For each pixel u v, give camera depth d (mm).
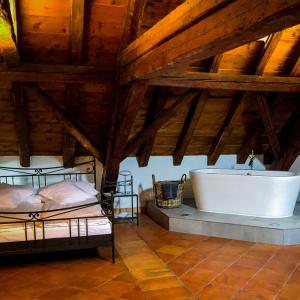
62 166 5551
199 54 2428
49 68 4184
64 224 3785
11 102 4555
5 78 4094
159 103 4945
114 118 4586
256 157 6496
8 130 4945
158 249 4305
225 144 6180
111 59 4316
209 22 2143
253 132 5926
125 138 4621
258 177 4879
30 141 5199
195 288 3277
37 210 4113
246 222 4719
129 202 5938
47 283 3398
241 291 3219
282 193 4848
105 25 3881
